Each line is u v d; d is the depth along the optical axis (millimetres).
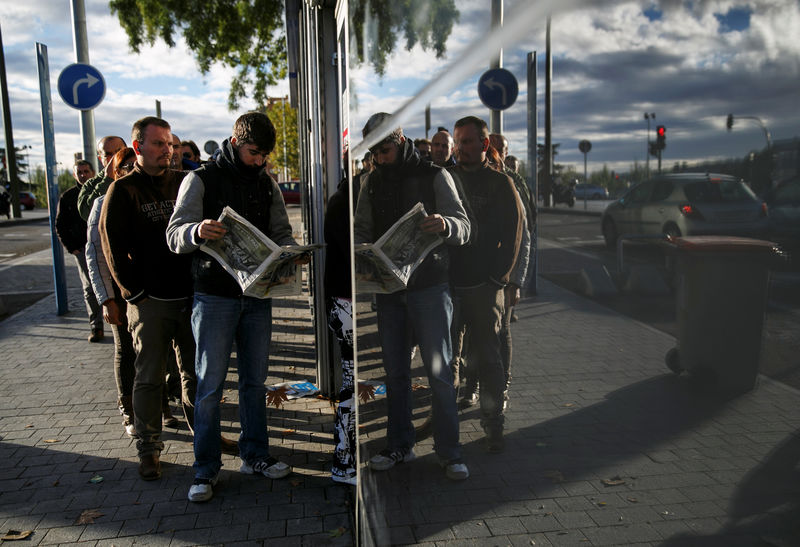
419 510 1143
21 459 3350
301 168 5527
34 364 5211
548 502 627
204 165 2939
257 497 2930
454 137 795
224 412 4137
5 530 2637
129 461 3336
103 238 2982
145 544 2531
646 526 496
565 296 536
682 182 393
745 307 383
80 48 6871
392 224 1276
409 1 994
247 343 3088
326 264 2951
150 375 3121
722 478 430
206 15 14359
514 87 596
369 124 1409
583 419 549
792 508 394
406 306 1227
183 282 3141
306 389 4449
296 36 6254
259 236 2658
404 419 1250
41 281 10164
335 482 3066
